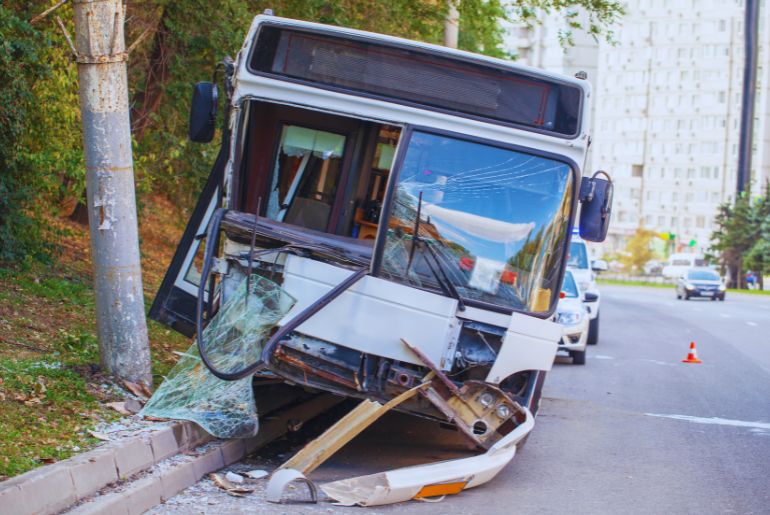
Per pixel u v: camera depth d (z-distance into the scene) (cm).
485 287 823
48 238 1549
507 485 813
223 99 1627
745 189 9488
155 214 2595
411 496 730
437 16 1903
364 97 842
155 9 1642
